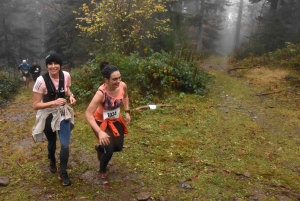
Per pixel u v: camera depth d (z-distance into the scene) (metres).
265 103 7.48
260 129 5.66
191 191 3.51
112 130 3.39
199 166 4.14
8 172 3.92
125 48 10.73
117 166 4.09
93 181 3.69
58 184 3.59
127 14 10.74
